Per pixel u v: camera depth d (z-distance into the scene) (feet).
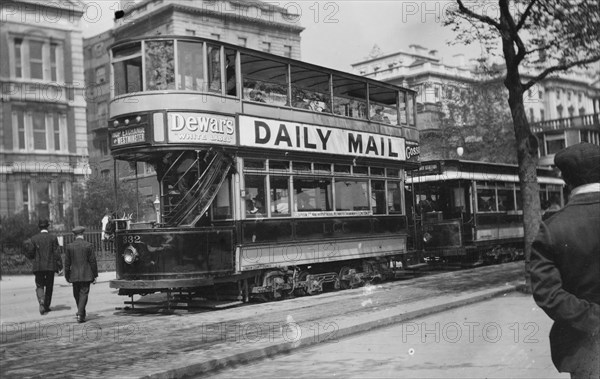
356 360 21.91
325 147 47.42
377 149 53.36
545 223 9.09
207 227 37.91
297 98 47.34
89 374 20.43
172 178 40.14
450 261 68.64
